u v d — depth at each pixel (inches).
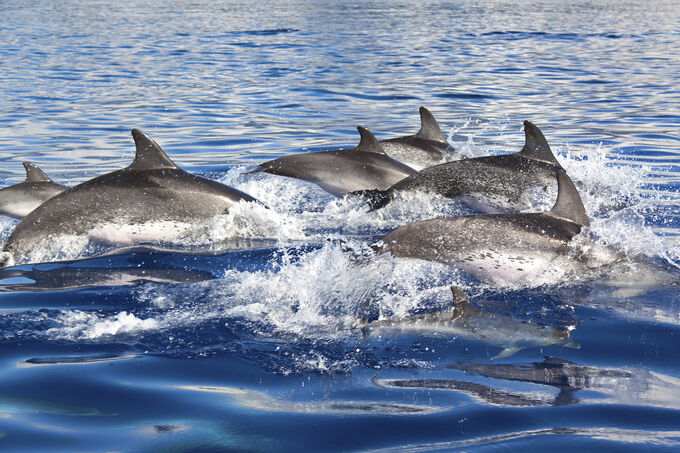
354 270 267.3
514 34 1733.5
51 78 939.3
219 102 783.7
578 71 1061.1
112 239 331.3
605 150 549.0
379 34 1708.9
